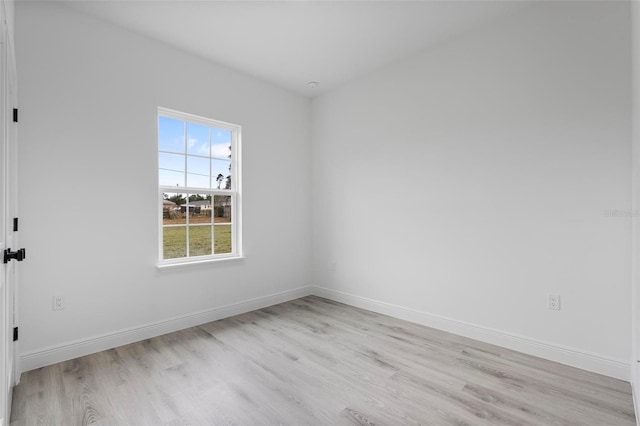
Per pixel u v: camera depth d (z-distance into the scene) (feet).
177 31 9.04
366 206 12.02
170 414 5.76
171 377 7.02
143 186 9.18
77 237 8.03
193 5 7.92
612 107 6.97
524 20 8.17
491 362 7.70
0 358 3.84
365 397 6.27
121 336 8.71
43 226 7.52
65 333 7.82
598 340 7.16
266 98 12.44
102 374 7.14
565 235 7.60
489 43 8.80
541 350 7.92
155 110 9.45
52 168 7.66
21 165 7.20
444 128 9.77
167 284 9.68
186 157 10.52
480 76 8.99
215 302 10.85
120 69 8.77
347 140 12.66
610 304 7.01
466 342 8.89
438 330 9.84
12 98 5.95
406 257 10.78
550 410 5.83
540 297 7.97
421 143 10.35
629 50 6.76
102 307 8.41
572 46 7.47
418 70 10.39
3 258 4.19
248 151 11.89
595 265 7.20
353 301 12.49
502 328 8.60
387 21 8.67
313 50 10.18
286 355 8.10
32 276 7.36
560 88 7.64
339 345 8.71
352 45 9.89
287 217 13.23
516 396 6.28
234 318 10.99
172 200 10.17
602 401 6.09
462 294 9.39
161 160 9.98
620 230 6.89
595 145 7.18
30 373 7.14
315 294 14.01
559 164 7.67
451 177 9.62
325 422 5.54
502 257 8.60
